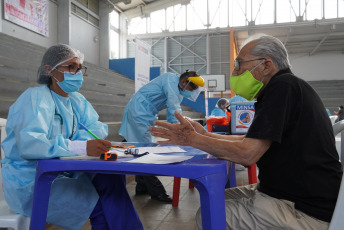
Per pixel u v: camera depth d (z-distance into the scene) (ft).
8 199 3.88
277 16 50.37
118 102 23.20
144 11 51.24
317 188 3.12
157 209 8.39
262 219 3.23
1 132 4.55
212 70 52.29
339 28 47.96
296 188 3.21
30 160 3.62
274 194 3.38
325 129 3.22
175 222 7.36
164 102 9.85
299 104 3.19
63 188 4.12
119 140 12.59
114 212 4.34
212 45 52.21
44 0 30.76
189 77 9.02
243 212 3.43
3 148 3.97
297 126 3.18
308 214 3.15
